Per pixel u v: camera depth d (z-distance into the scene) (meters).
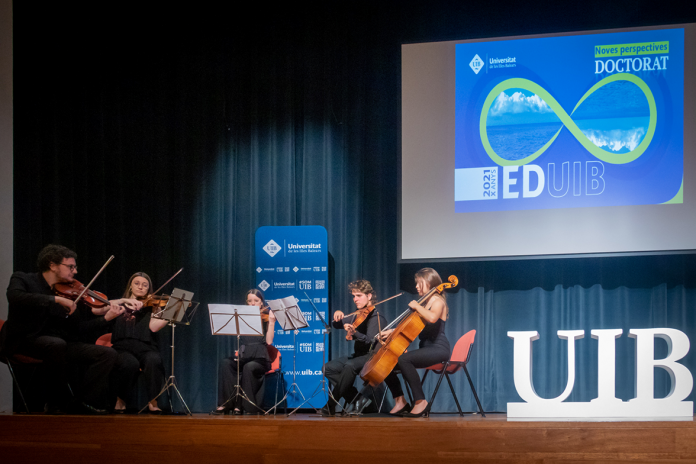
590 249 4.62
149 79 5.28
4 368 4.71
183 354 4.98
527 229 4.71
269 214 5.04
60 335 4.16
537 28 4.86
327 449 3.59
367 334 4.22
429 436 3.54
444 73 4.89
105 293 5.10
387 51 5.06
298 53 5.14
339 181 5.00
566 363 4.68
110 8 5.33
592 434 3.47
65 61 5.32
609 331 3.79
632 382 4.61
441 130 4.86
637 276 4.68
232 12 5.22
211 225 5.11
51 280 4.16
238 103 5.17
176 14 5.29
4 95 5.04
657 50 4.65
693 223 4.53
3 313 4.92
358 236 4.93
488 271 4.81
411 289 4.88
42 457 3.77
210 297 5.04
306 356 4.71
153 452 3.69
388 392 4.73
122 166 5.23
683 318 4.59
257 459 3.63
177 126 5.20
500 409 4.68
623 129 4.65
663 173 4.59
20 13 5.36
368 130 5.03
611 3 4.80
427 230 4.81
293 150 5.06
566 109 4.73
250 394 4.18
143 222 5.16
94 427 3.74
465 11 4.99
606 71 4.70
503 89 4.82
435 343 4.10
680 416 3.70
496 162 4.79
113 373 4.70
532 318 4.74
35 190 5.24
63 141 5.27
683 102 4.59
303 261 4.80
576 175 4.68
